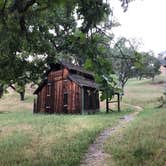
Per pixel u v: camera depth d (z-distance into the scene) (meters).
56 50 18.47
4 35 7.97
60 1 4.95
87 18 5.29
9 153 12.55
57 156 11.60
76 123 22.95
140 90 82.88
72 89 37.47
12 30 7.60
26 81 18.14
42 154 12.09
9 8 5.96
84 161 11.32
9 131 19.81
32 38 10.36
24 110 50.31
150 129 16.91
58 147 13.37
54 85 39.34
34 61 17.95
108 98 5.10
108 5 5.27
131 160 10.53
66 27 24.98
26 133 18.42
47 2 5.42
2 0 5.74
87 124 22.22
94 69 5.22
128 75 61.09
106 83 5.10
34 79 18.52
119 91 5.18
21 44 9.94
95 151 12.95
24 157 11.70
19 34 8.09
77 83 36.78
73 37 5.55
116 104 53.25
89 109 38.06
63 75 38.47
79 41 5.51
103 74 5.13
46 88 40.28
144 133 15.63
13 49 9.84
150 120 21.89
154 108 41.19
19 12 6.18
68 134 17.31
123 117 29.09
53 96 39.31
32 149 13.35
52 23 16.34
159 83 96.50
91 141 15.09
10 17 6.85
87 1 5.20
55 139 15.76
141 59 5.22
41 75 18.94
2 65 12.48
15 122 25.00
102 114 35.09
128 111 40.22
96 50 5.31
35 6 7.08
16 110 50.59
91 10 5.24
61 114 35.66
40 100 40.72
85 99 37.16
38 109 40.69
